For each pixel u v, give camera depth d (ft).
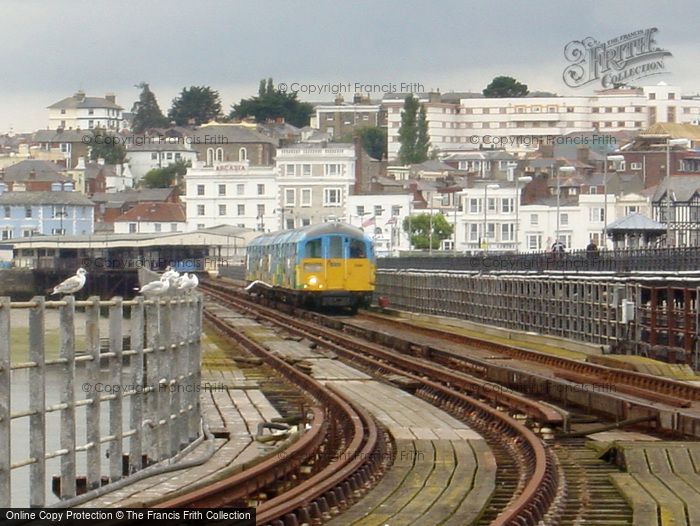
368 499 107.34
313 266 401.29
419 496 108.58
